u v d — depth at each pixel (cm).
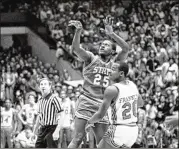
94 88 872
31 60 2091
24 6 2395
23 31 2330
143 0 2478
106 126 860
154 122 1658
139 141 1585
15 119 1588
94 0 2436
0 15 2320
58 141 1500
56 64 2170
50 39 2234
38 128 1138
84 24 2261
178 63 2055
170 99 1742
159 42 2144
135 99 747
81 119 870
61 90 1681
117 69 753
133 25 2288
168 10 2420
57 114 1062
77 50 863
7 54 2155
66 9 2358
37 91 1845
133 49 2102
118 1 2472
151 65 2022
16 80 1880
